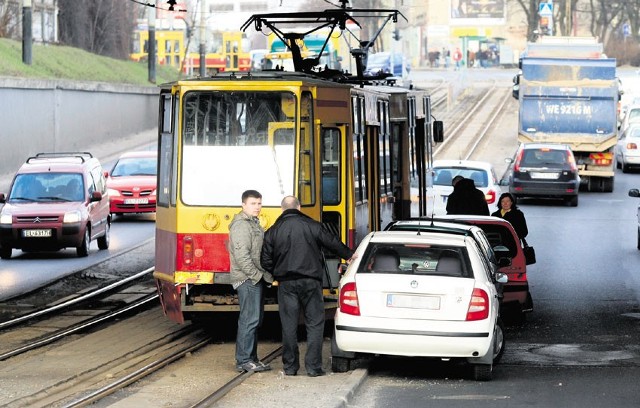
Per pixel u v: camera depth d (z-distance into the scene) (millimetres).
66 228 83375
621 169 166750
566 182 118062
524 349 49938
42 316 59844
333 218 51438
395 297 40781
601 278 73938
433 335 40375
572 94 132750
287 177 49719
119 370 44156
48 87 157875
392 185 63062
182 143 49875
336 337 41688
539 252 86625
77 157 91625
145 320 57906
